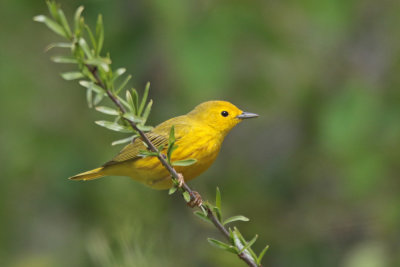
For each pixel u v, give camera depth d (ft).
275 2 41.75
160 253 23.16
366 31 45.34
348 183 41.19
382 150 40.34
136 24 41.11
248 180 45.68
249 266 19.69
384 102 41.32
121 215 33.71
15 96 44.19
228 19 39.60
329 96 42.83
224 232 19.63
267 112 47.09
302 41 44.11
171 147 18.98
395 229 40.81
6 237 42.09
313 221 44.32
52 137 42.83
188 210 41.91
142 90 44.16
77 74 16.63
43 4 44.09
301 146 46.34
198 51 38.45
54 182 41.81
